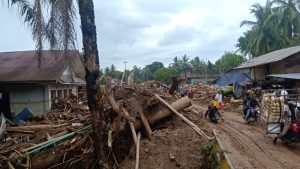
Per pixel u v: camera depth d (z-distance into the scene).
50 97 20.97
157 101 13.26
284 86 25.44
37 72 20.31
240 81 35.75
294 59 25.36
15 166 11.04
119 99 13.53
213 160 10.23
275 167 10.01
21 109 20.86
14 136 13.03
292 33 43.06
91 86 10.13
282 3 42.72
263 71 30.88
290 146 12.92
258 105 18.45
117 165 10.76
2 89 21.02
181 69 85.19
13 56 24.31
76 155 11.38
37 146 11.61
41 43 10.66
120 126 11.42
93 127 10.39
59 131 12.91
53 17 10.46
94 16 10.04
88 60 10.01
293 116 12.77
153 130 13.24
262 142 13.58
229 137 14.26
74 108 16.41
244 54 54.56
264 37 43.22
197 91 37.31
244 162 10.53
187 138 11.62
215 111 18.70
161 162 10.43
